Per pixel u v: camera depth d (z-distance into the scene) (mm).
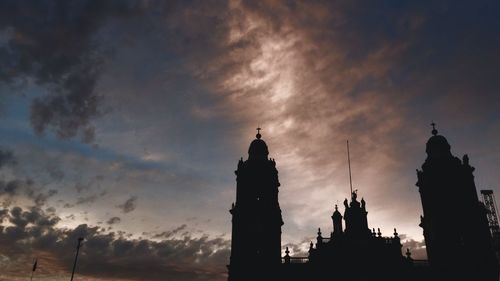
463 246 58062
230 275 60969
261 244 62469
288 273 61156
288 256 62469
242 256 61812
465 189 61125
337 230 73000
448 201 60969
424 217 63688
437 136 67125
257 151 70750
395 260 59844
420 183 65562
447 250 58562
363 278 59281
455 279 56844
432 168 63844
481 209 59938
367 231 62375
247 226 63688
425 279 58281
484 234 58156
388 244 61031
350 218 64062
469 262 57031
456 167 62562
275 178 68500
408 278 58656
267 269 60906
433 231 60812
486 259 56719
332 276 60156
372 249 60906
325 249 62156
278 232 64062
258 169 68000
